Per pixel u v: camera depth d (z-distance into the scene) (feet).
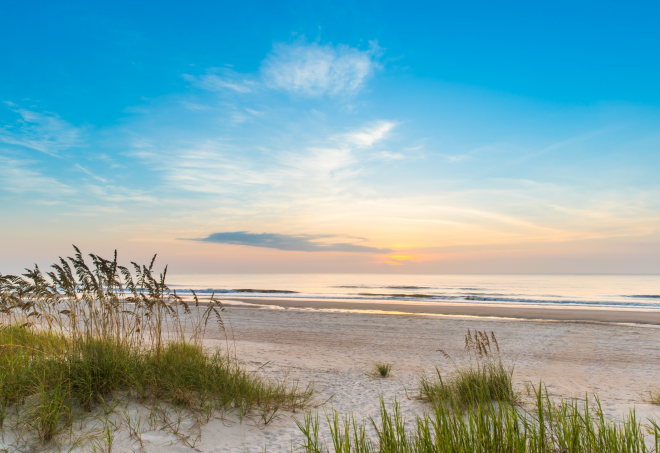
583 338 45.96
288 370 26.55
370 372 26.99
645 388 23.35
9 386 12.48
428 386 20.40
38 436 11.16
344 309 86.07
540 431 8.67
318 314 70.28
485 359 32.94
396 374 26.53
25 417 11.66
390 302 107.45
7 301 15.43
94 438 11.71
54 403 12.11
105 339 15.99
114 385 14.24
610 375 27.40
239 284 325.42
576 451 8.76
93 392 13.67
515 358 34.04
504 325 57.16
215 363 19.02
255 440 13.35
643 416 16.46
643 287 254.68
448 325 56.95
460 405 15.17
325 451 12.35
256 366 27.09
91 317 15.90
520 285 293.43
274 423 15.06
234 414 15.14
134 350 16.90
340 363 30.50
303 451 12.50
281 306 91.86
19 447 10.64
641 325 60.49
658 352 37.45
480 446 8.59
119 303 16.85
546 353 36.65
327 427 15.16
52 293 15.11
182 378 15.97
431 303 105.09
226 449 12.46
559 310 85.15
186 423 13.60
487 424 8.97
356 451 9.76
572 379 25.88
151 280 17.28
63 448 11.00
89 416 12.84
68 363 13.85
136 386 14.90
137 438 12.13
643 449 8.64
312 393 20.79
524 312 80.53
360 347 38.99
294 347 37.73
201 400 15.10
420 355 35.06
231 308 80.23
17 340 16.11
